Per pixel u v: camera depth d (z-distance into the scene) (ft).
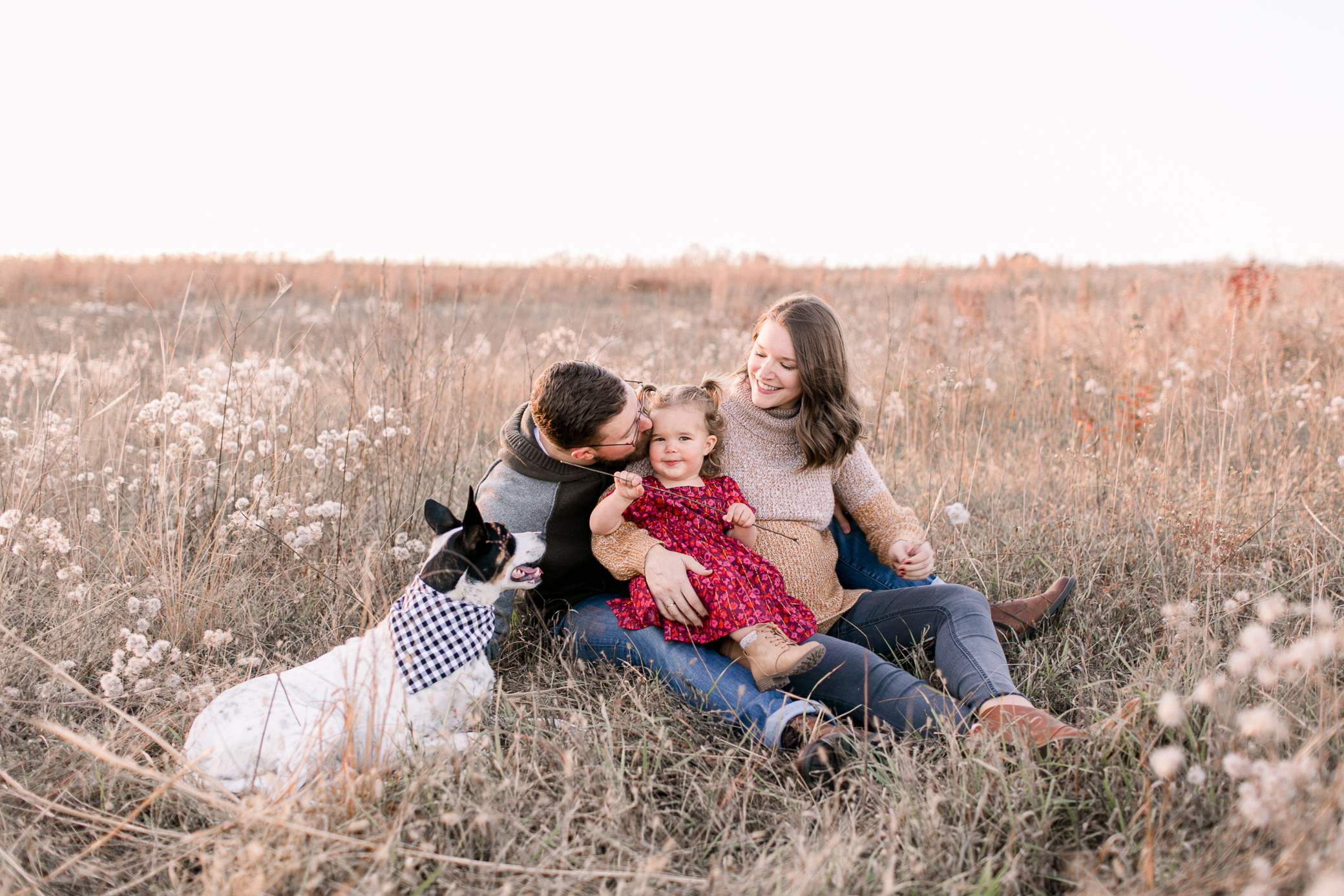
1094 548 12.52
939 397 18.61
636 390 10.83
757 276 61.21
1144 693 7.83
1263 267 27.55
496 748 7.82
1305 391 17.24
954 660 8.70
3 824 7.09
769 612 8.96
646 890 6.16
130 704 9.12
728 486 10.07
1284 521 12.80
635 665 9.47
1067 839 6.86
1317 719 6.99
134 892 6.61
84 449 14.88
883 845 6.70
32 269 59.11
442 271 54.19
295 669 8.32
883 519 10.84
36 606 10.77
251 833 6.67
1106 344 25.20
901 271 64.23
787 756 8.09
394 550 11.42
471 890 6.30
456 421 16.39
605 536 9.73
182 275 59.72
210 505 13.20
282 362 16.63
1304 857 5.20
